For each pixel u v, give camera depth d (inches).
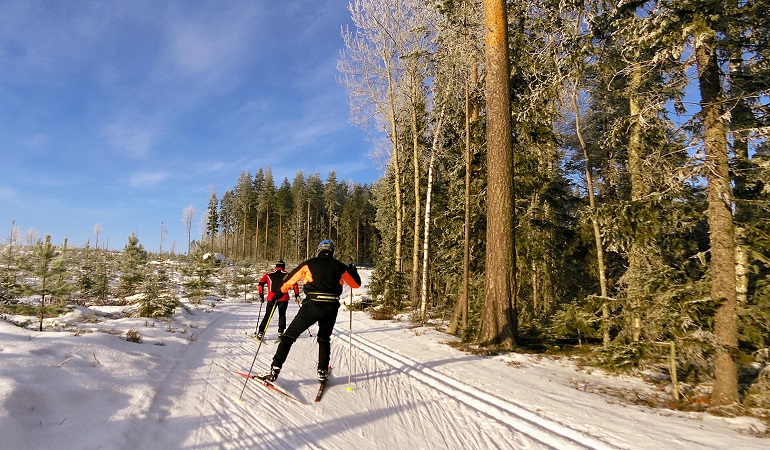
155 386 186.4
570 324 327.0
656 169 294.5
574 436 160.7
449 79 541.3
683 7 211.9
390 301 751.7
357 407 183.2
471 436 157.1
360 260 2659.9
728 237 223.1
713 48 223.0
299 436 145.9
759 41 248.8
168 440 134.9
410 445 145.8
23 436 116.7
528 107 445.7
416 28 651.5
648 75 280.1
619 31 310.8
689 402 218.2
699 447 151.9
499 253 361.7
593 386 247.3
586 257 513.3
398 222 788.6
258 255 2615.7
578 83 406.6
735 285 223.6
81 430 130.2
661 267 304.8
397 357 302.0
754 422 183.8
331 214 2687.0
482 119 525.3
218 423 153.0
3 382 135.3
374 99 778.2
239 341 344.2
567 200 544.1
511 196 367.9
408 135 836.6
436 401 197.8
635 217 281.3
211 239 2829.7
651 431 167.5
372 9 705.0
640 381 267.4
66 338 213.6
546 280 623.5
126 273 636.7
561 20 406.9
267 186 2559.1
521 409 189.6
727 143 229.1
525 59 455.8
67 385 154.1
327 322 207.5
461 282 572.1
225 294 1049.5
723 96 227.0
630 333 297.7
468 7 470.9
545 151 553.6
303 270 206.4
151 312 411.5
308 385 213.3
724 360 217.9
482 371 266.2
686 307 239.0
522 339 399.5
